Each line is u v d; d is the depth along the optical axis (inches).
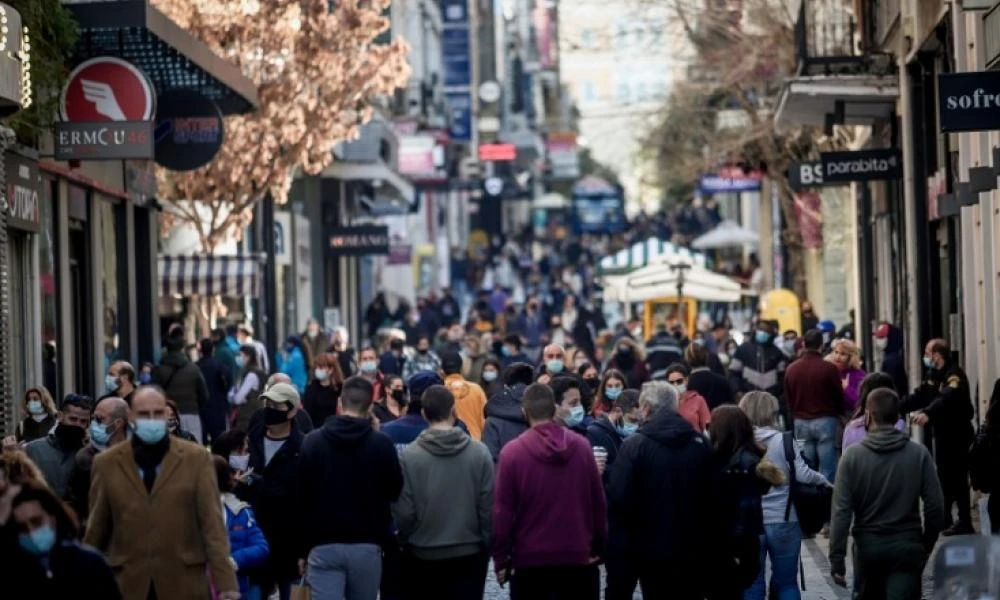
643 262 4323.3
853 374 2266.2
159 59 2427.4
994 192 2186.3
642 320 4232.3
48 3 2049.7
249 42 3157.0
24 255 2288.4
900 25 2741.1
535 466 1259.8
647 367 2743.6
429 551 1294.3
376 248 4665.4
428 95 6161.4
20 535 858.8
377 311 4830.2
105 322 2790.4
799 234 4215.1
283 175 3280.0
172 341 2415.1
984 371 2283.5
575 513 1263.5
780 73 3772.1
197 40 2381.9
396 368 2957.7
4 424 2036.2
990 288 2239.2
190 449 1114.1
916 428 2596.0
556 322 3890.3
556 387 1620.3
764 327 2578.7
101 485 1106.1
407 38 5969.5
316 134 3270.2
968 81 1658.5
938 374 2011.6
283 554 1422.2
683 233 7440.9
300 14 3213.6
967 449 1939.0
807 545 2015.3
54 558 868.6
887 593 1257.4
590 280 7047.2
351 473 1274.6
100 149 2153.1
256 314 3988.7
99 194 2736.2
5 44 1788.9
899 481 1246.9
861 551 1258.6
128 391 1781.5
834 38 3157.0
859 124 3280.0
